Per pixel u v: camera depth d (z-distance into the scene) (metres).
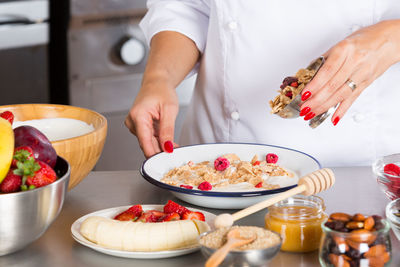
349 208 0.99
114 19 2.44
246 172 1.08
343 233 0.74
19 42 2.39
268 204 0.84
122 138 2.59
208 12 1.49
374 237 0.74
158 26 1.46
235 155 1.17
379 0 1.30
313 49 1.34
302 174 1.08
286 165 1.13
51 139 1.09
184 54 1.41
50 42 2.44
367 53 1.01
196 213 0.91
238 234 0.77
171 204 0.92
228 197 0.95
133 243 0.82
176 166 1.16
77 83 2.49
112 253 0.82
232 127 1.46
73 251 0.85
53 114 1.17
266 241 0.75
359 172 1.18
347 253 0.74
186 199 1.01
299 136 1.39
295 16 1.33
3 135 0.77
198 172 1.10
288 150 1.15
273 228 0.84
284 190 0.94
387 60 1.05
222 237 0.77
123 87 2.54
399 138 1.35
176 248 0.83
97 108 2.54
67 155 0.97
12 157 0.79
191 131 1.56
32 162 0.79
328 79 0.98
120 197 1.06
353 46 1.00
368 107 1.34
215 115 1.49
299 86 1.02
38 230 0.81
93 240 0.85
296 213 0.84
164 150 1.17
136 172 1.21
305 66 1.36
